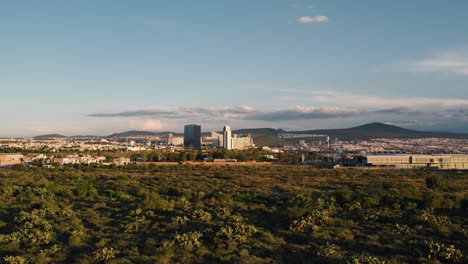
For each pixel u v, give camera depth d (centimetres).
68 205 5788
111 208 5588
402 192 6731
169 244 3681
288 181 9506
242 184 8606
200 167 14838
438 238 3934
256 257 3388
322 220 4581
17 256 3325
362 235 4044
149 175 11438
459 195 6175
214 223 4603
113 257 3397
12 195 6619
